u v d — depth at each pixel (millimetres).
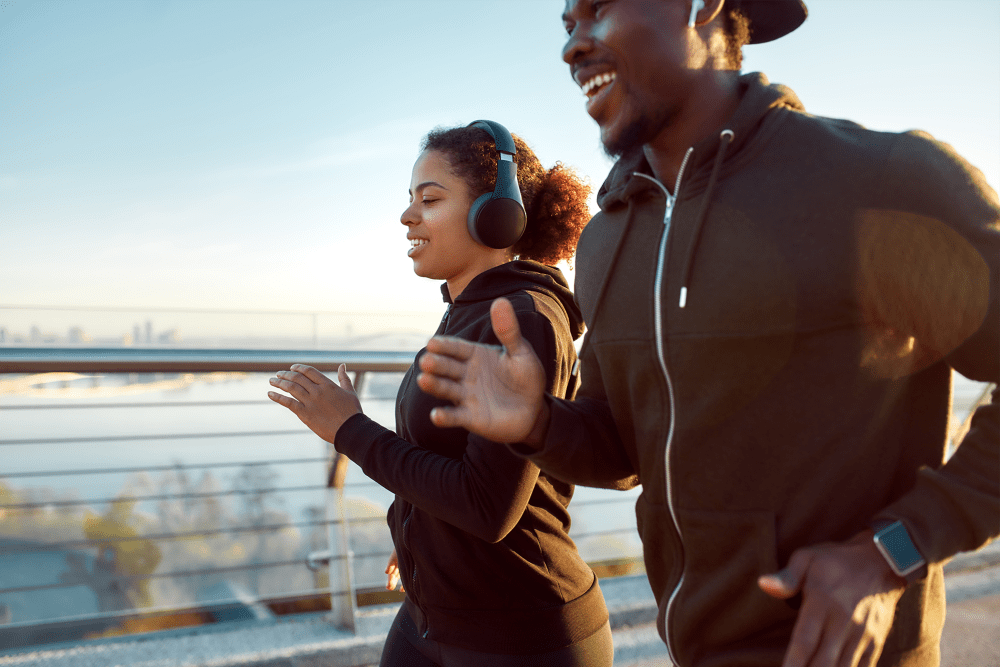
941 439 687
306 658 1750
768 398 676
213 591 1950
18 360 1497
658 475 797
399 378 1947
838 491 660
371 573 2100
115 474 1896
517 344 728
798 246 642
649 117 709
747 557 708
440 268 1245
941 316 607
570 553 1122
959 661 1941
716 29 737
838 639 551
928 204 596
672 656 839
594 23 712
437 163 1201
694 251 706
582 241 947
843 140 655
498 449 933
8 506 1846
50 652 1707
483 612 1068
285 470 1982
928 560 554
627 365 818
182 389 1917
